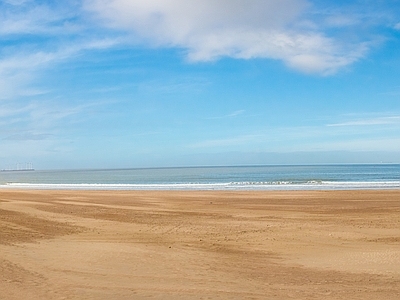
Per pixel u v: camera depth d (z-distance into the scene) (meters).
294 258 11.70
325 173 100.25
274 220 19.69
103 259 10.94
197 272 9.66
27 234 15.47
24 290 7.72
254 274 9.57
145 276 9.12
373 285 8.51
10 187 55.44
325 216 20.91
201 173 118.69
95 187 51.59
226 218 20.47
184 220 19.83
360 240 14.59
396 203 26.22
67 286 8.10
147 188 46.62
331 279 9.06
